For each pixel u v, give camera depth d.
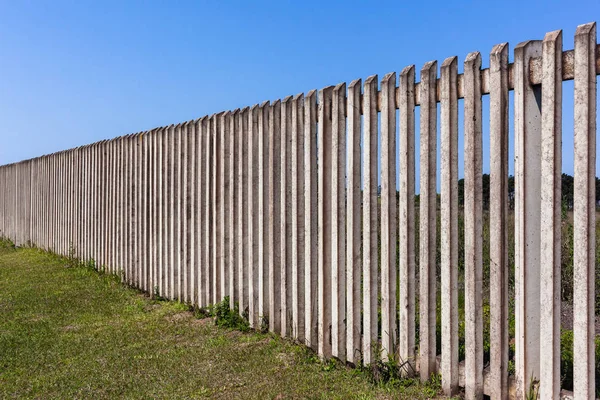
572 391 3.15
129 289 7.72
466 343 3.48
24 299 7.27
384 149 3.98
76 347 5.29
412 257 3.86
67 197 10.39
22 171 13.02
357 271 4.27
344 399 3.67
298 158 4.81
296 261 4.81
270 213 5.13
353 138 4.23
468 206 3.45
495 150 3.28
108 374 4.55
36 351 5.25
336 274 4.39
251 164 5.39
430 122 3.68
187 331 5.57
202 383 4.19
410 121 3.84
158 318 6.17
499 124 3.26
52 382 4.46
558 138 3.01
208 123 6.08
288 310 4.96
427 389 3.66
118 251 8.30
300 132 4.81
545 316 3.08
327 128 4.50
